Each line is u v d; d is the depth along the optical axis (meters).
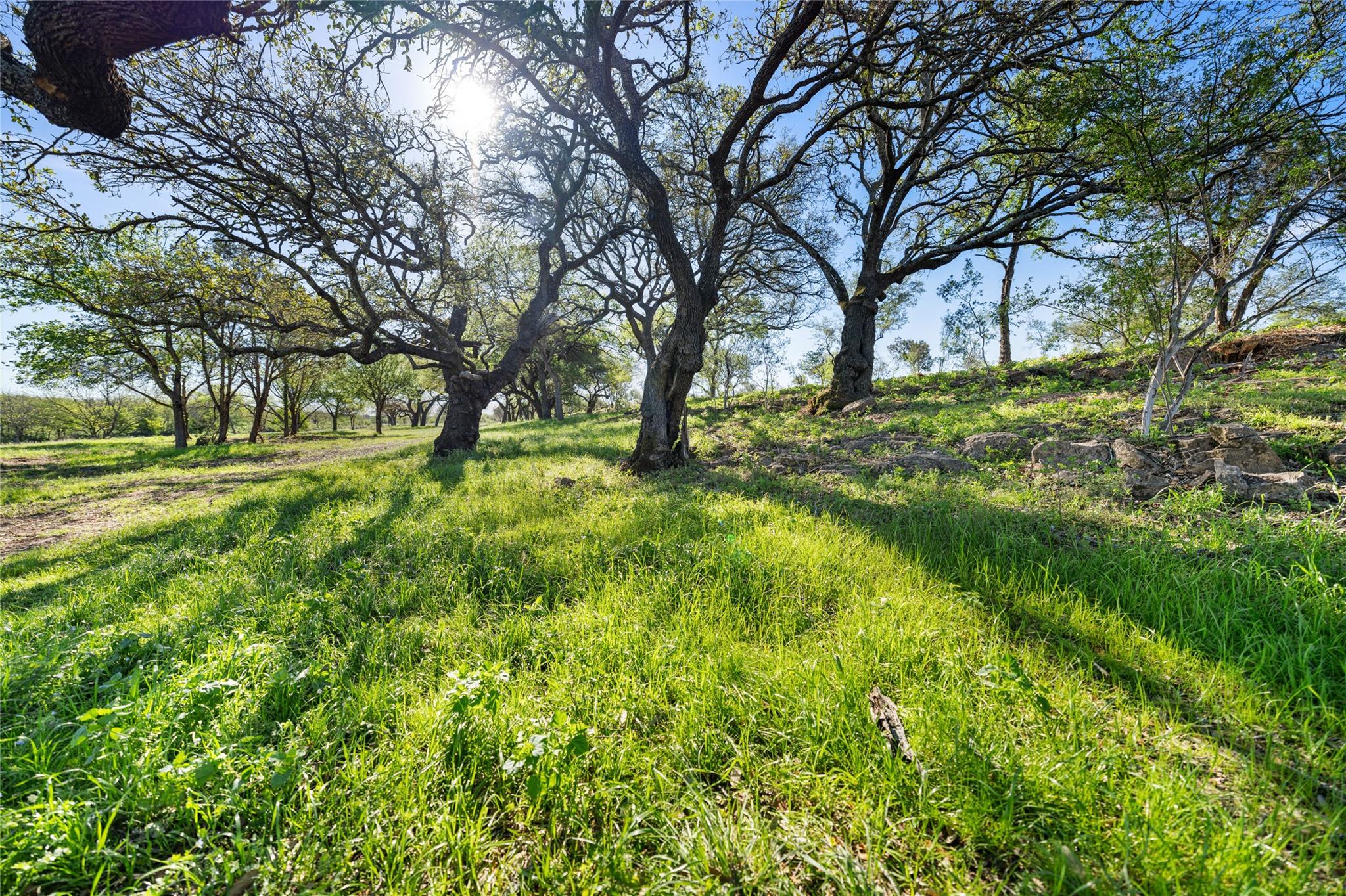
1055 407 9.04
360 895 1.70
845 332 15.63
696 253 18.75
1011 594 3.44
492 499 7.07
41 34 4.63
